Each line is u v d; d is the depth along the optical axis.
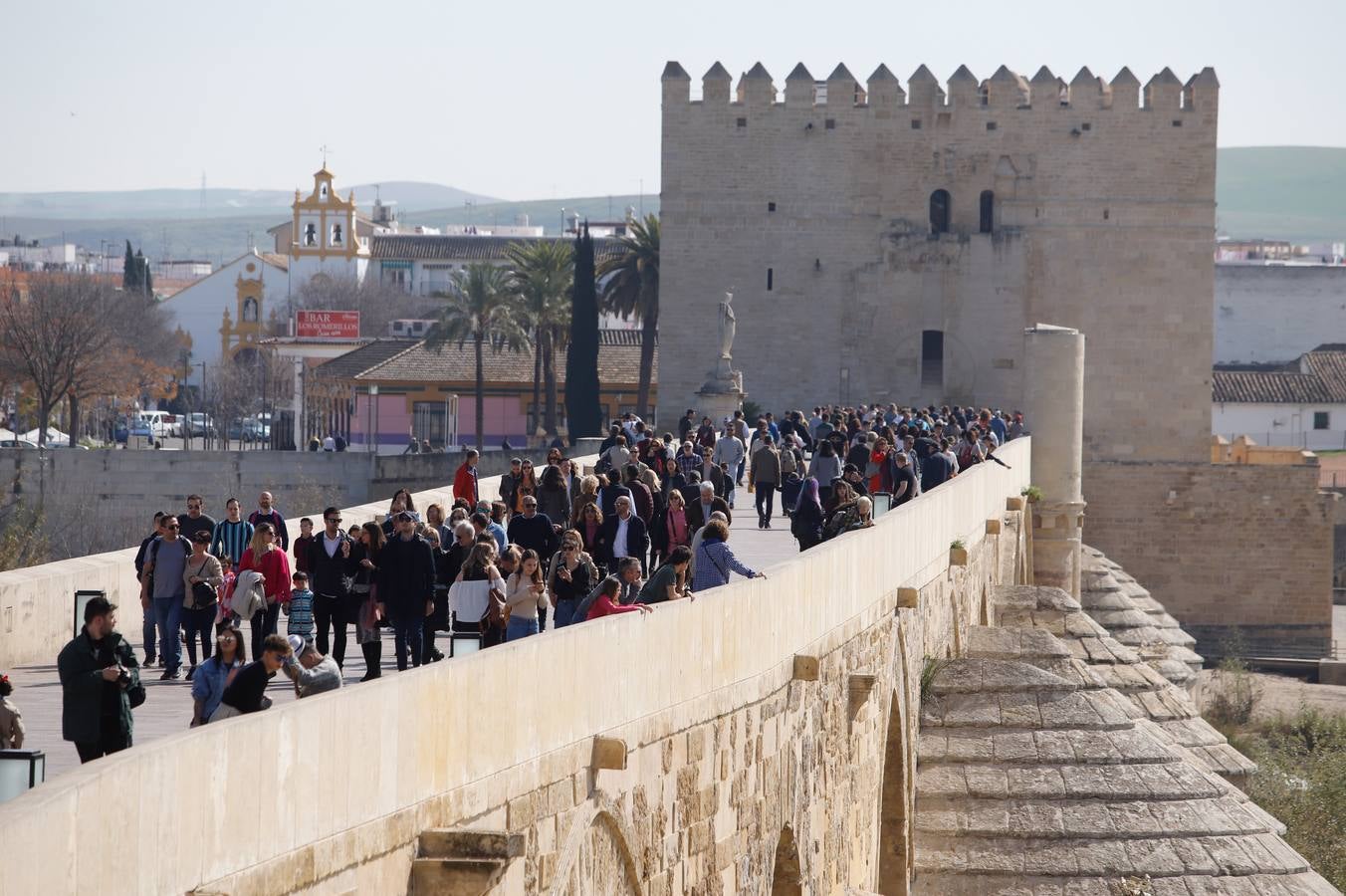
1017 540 98.06
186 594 42.41
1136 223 166.00
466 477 65.25
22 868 14.35
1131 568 168.75
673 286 166.12
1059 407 114.44
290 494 148.75
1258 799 95.38
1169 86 165.62
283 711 18.25
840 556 41.53
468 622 38.72
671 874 28.86
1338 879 89.69
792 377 166.50
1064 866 52.22
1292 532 168.75
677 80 165.38
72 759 28.77
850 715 42.47
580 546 42.06
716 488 75.31
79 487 147.38
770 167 166.00
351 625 55.47
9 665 45.50
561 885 23.91
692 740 29.88
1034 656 62.19
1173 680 124.75
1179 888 51.62
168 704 37.59
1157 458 167.88
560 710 24.41
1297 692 152.75
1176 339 166.75
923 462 87.88
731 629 32.12
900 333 166.25
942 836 53.28
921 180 166.12
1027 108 166.00
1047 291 166.38
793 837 36.53
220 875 17.30
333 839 19.06
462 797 21.69
